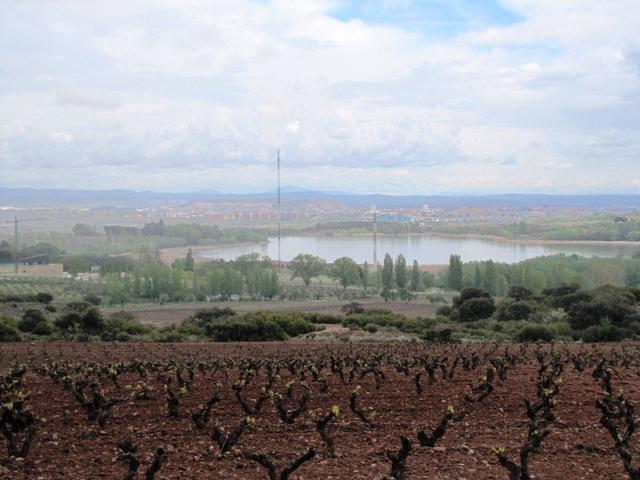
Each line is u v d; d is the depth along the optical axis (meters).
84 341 61.38
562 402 24.09
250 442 18.81
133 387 27.50
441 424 17.70
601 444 18.61
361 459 17.11
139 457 17.30
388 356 36.62
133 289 158.00
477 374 31.09
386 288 152.62
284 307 125.00
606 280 167.88
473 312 82.69
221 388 26.88
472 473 16.03
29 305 85.62
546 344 54.53
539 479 15.69
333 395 25.47
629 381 29.00
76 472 16.14
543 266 183.38
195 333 70.31
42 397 25.28
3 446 18.53
